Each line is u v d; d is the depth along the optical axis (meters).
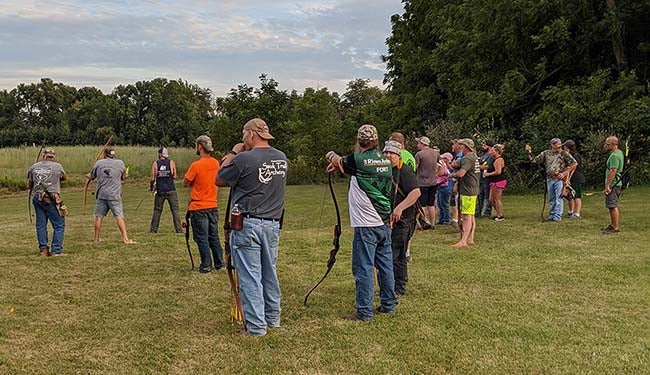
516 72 23.09
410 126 29.33
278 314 5.52
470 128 23.00
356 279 5.67
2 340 5.19
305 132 32.91
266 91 33.88
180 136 73.69
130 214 15.55
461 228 9.82
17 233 11.79
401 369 4.49
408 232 6.48
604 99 21.23
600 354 4.72
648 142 20.48
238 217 5.25
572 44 23.20
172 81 74.50
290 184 30.53
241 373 4.46
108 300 6.49
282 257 8.88
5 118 80.12
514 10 23.33
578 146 21.03
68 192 25.50
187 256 9.05
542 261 8.15
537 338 5.10
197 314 5.95
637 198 15.91
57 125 77.50
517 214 13.42
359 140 5.54
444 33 26.34
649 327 5.35
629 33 23.62
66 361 4.71
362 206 5.55
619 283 6.90
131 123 73.62
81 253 9.30
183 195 22.25
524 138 21.83
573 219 12.25
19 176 27.73
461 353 4.78
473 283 6.98
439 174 11.70
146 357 4.79
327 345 5.00
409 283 7.00
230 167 5.26
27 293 6.79
